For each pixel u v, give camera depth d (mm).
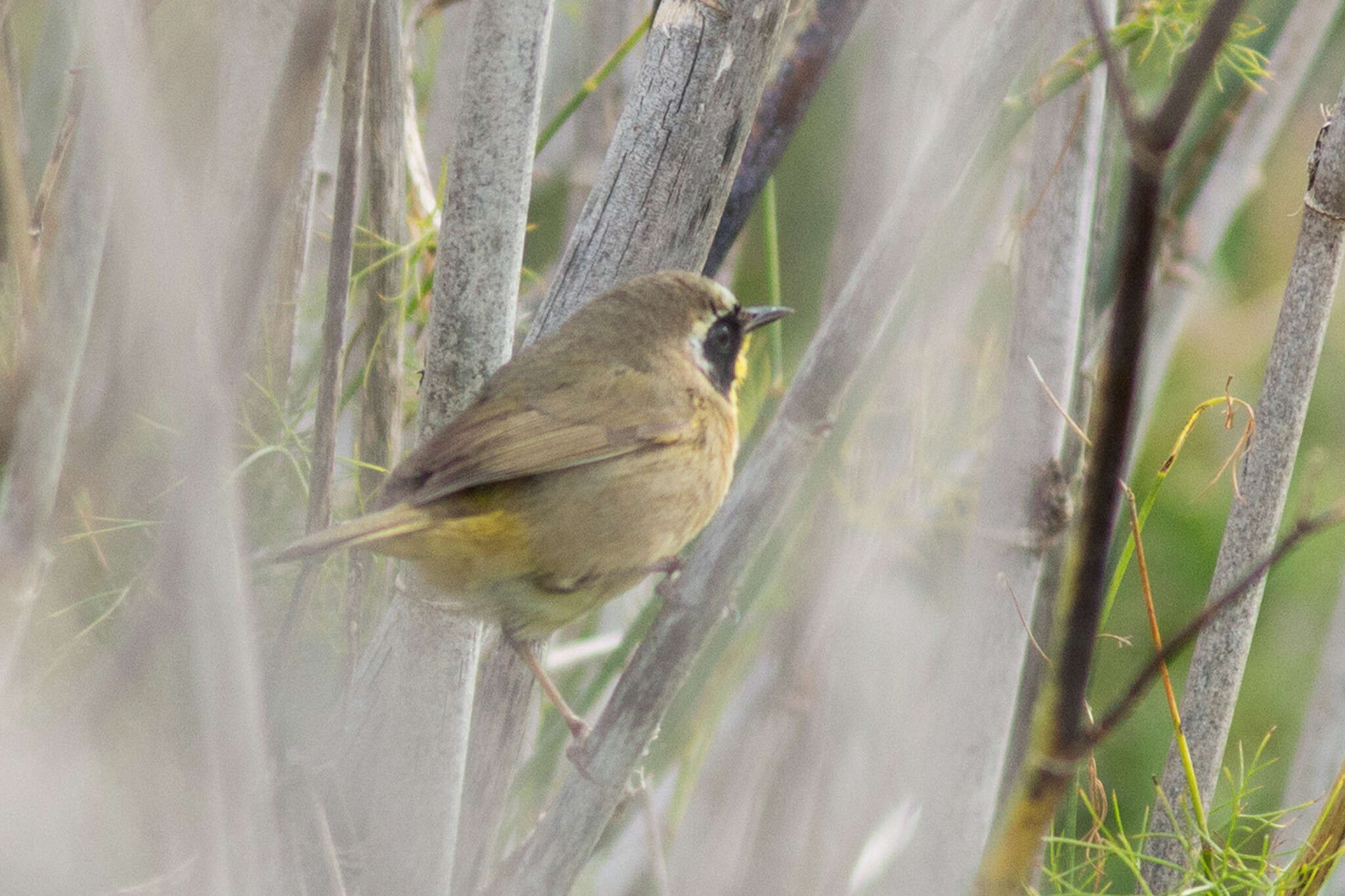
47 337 5770
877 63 9680
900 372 9836
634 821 10305
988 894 5566
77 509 8422
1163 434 13773
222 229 6453
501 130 7406
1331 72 13312
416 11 10031
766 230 9523
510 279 7750
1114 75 4457
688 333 8828
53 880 6117
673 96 7980
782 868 9633
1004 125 7488
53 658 8508
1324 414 13930
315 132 8859
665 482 8461
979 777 8188
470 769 8703
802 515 8609
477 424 7848
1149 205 4488
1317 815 8883
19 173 5719
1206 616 5109
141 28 5340
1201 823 7281
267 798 5848
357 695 8078
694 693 9234
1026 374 8219
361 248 10312
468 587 7844
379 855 7672
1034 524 8172
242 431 9047
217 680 4992
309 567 7934
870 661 9828
